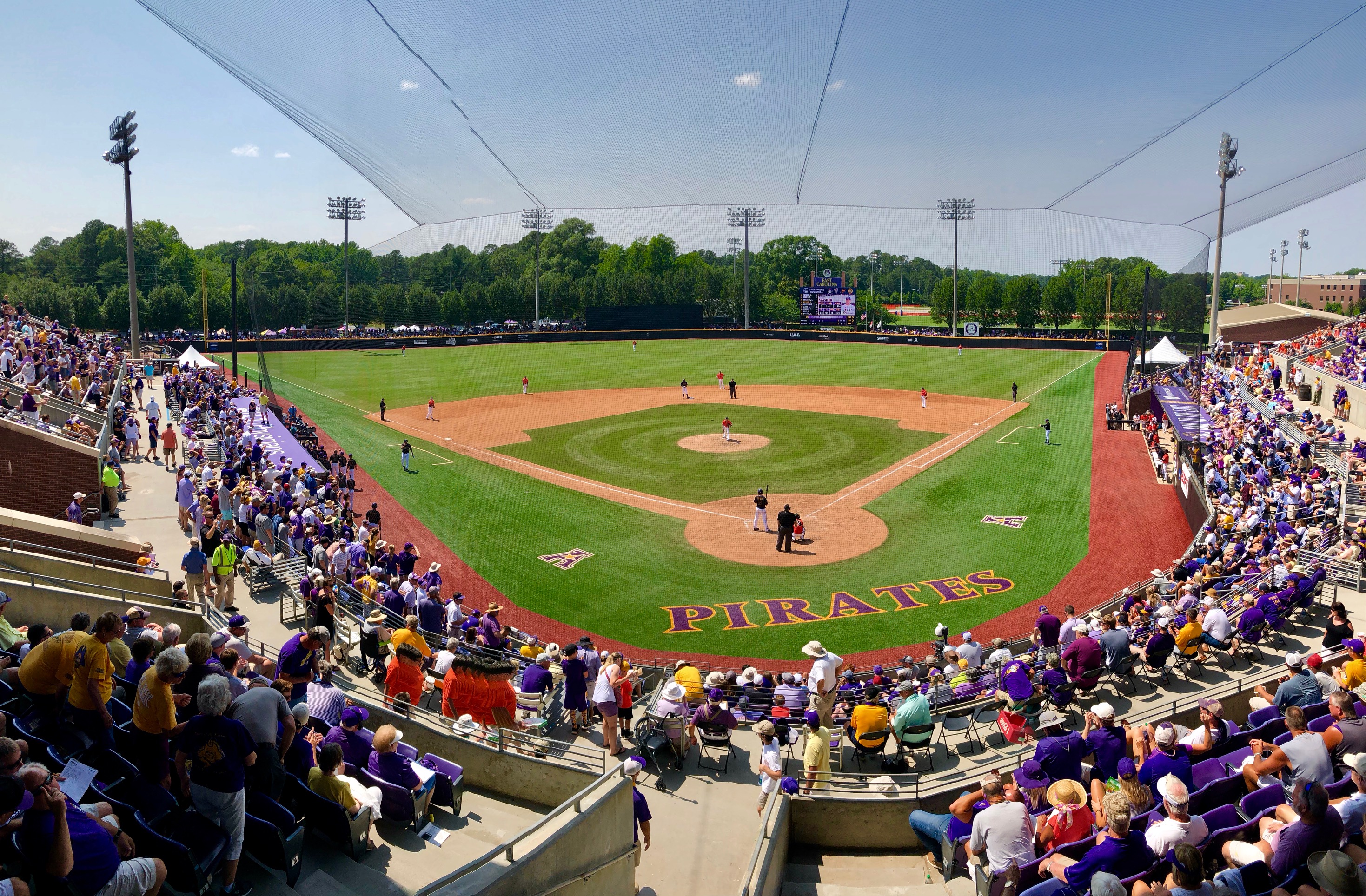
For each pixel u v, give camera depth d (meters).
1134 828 8.53
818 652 13.88
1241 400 44.78
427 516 32.50
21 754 5.81
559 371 75.25
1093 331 94.06
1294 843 7.32
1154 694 13.50
